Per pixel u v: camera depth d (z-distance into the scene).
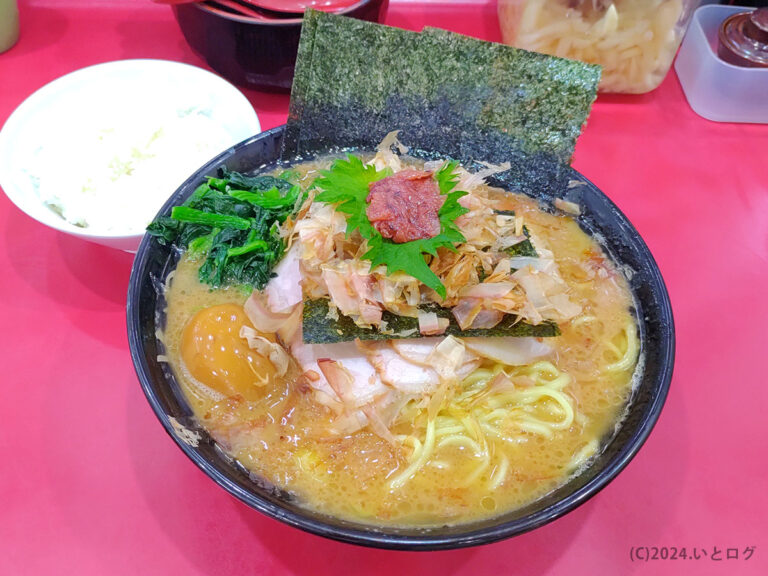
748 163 0.33
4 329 0.25
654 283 0.21
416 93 0.24
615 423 0.20
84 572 0.19
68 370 0.24
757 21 0.33
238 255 0.22
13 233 0.28
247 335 0.20
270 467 0.18
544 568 0.20
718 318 0.27
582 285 0.23
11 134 0.26
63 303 0.26
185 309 0.22
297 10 0.29
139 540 0.20
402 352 0.20
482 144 0.25
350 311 0.19
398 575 0.20
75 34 0.37
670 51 0.32
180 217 0.22
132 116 0.28
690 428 0.24
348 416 0.19
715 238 0.30
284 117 0.34
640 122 0.34
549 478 0.19
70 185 0.25
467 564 0.20
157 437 0.22
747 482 0.22
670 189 0.32
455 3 0.39
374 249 0.19
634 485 0.22
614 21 0.30
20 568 0.19
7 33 0.34
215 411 0.19
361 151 0.26
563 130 0.24
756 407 0.24
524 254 0.21
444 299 0.19
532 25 0.31
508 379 0.20
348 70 0.23
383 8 0.32
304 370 0.20
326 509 0.18
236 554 0.20
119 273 0.27
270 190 0.24
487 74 0.23
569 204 0.24
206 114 0.30
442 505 0.18
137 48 0.36
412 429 0.20
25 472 0.21
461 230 0.20
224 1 0.29
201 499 0.21
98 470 0.22
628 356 0.21
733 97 0.34
